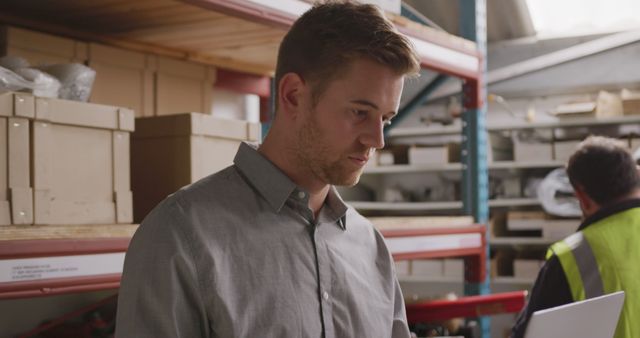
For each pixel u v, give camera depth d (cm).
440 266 535
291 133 104
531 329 125
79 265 127
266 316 97
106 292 201
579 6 511
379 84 98
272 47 206
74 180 138
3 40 160
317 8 103
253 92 244
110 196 145
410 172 573
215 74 217
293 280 102
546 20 520
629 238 185
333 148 99
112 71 182
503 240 518
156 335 90
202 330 94
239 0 151
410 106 305
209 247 95
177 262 92
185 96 205
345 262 111
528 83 539
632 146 488
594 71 522
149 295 91
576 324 135
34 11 169
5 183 124
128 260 95
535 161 517
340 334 105
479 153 252
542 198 509
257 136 178
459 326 240
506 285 523
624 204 191
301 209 107
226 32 188
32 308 181
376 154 562
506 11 487
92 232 130
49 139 132
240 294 96
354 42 96
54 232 124
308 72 100
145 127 170
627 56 514
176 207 97
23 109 127
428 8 460
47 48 167
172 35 192
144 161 170
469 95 254
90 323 182
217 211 99
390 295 119
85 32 187
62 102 134
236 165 108
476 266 249
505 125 531
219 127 168
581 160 196
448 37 229
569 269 184
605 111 497
